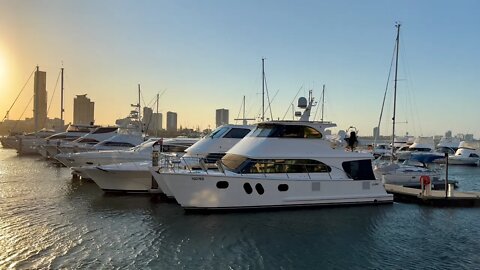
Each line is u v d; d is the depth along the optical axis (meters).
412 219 20.19
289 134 21.55
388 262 14.39
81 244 15.39
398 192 25.02
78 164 30.50
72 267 13.05
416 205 23.17
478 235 17.77
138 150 30.91
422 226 19.03
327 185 21.23
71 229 17.39
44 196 24.67
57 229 17.36
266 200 20.22
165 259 14.04
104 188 25.14
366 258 14.76
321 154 21.62
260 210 20.17
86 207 21.58
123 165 24.88
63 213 20.25
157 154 21.47
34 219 19.02
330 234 17.44
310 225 18.55
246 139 22.64
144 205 22.02
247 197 19.92
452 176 45.09
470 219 20.44
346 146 24.98
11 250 14.58
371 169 22.39
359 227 18.58
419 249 15.84
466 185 36.00
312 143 21.80
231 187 19.72
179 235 16.67
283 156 20.95
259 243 16.02
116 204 22.28
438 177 33.47
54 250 14.66
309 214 20.17
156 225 18.03
